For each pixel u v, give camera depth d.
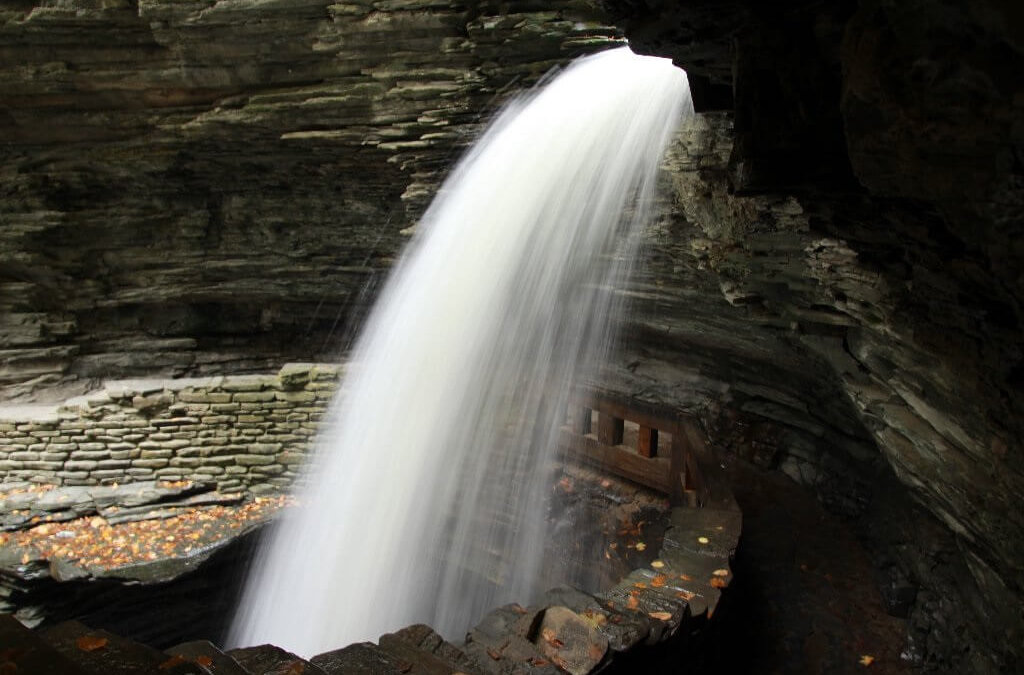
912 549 4.87
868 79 1.88
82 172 10.09
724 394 7.70
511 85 8.47
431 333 8.69
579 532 7.39
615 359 8.55
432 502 8.68
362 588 9.02
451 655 3.27
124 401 9.67
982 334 2.52
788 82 2.63
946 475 3.30
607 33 7.88
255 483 10.04
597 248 6.87
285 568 9.91
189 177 10.35
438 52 8.48
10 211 10.06
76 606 8.92
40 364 10.71
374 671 3.02
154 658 2.10
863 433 5.76
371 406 9.58
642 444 7.29
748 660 4.45
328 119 9.12
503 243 7.72
